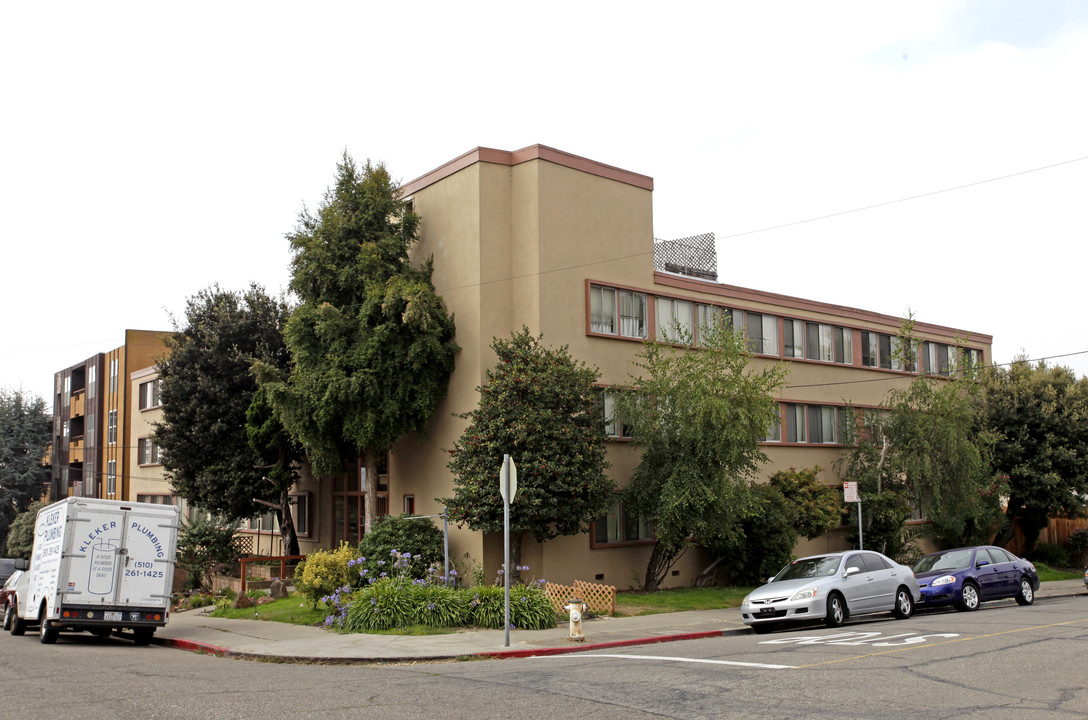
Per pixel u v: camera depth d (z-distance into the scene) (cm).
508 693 977
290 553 3039
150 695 1011
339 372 2244
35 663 1388
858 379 3281
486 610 1703
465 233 2356
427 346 2236
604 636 1573
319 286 2408
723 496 2123
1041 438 3198
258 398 2864
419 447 2438
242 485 2956
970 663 1140
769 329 2970
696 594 2280
